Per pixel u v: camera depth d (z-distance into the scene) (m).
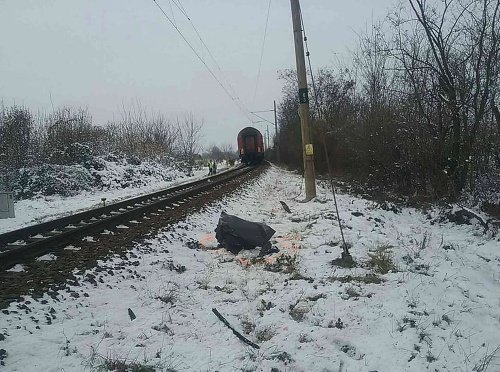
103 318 5.12
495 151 12.61
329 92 27.81
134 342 4.58
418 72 14.16
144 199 15.06
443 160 13.27
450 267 7.33
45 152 22.73
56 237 7.92
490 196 12.18
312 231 9.91
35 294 5.46
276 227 10.50
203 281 6.59
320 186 20.64
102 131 28.98
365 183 17.14
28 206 16.30
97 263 6.94
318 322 5.16
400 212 12.84
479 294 6.20
